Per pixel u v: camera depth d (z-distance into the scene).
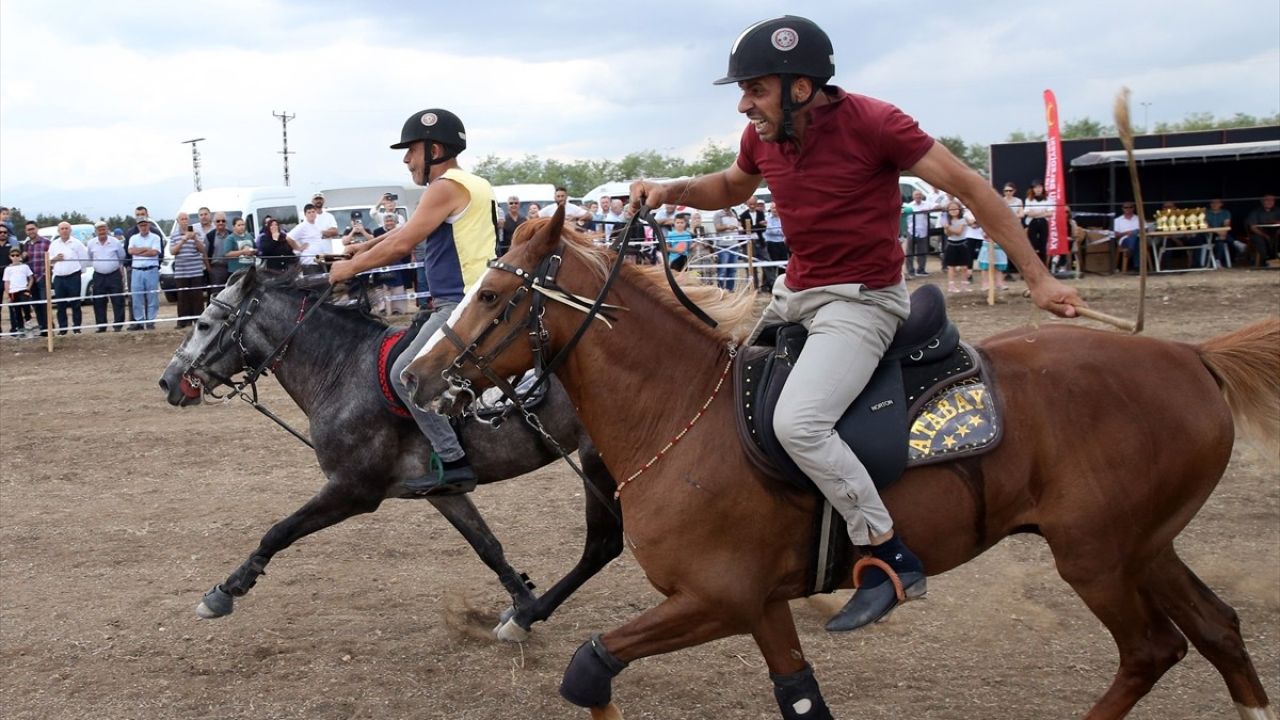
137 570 6.29
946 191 3.46
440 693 4.66
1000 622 5.16
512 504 7.48
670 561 3.60
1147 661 3.73
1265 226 18.91
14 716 4.49
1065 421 3.62
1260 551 5.94
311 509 5.16
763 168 3.65
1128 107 3.60
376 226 17.64
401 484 5.18
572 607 5.59
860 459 3.50
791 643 3.76
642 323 3.76
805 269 3.63
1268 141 20.19
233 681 4.79
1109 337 3.86
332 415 5.13
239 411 10.91
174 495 7.92
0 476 8.55
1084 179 20.52
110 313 19.97
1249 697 3.84
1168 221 18.59
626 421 3.76
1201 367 3.83
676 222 16.09
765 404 3.53
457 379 3.70
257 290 5.36
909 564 3.54
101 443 9.63
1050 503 3.64
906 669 4.71
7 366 14.15
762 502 3.54
